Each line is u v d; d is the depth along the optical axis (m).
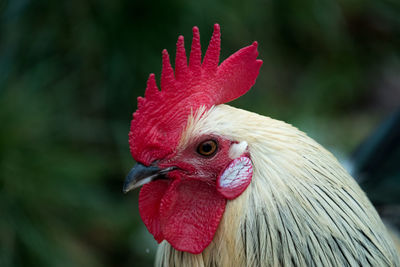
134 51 6.33
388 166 4.77
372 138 5.34
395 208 4.07
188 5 6.33
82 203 5.88
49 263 5.43
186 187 2.83
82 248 5.83
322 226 2.54
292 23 7.69
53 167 5.71
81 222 5.98
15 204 5.50
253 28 7.11
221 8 6.52
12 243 5.37
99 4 6.41
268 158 2.63
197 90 2.78
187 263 2.88
